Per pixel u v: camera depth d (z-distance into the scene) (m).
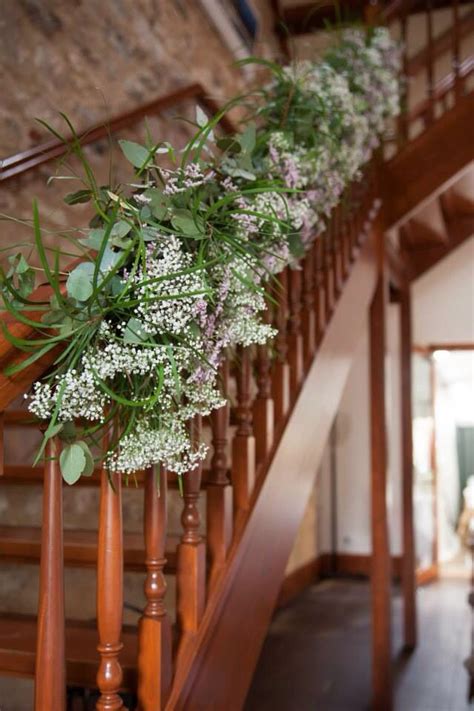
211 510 1.64
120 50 3.68
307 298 2.42
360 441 6.93
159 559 1.32
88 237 1.11
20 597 1.83
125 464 1.11
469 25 6.15
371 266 3.54
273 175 1.60
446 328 6.54
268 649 4.58
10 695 1.73
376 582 3.76
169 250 1.13
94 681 1.35
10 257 1.06
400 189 3.81
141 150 1.24
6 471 2.06
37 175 2.84
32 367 1.02
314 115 1.97
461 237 5.59
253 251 1.39
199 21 4.70
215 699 1.52
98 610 1.19
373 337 3.81
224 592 1.60
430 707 3.64
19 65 2.85
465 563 7.55
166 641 1.32
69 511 2.08
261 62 1.91
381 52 2.93
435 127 3.77
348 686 3.90
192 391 1.19
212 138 1.50
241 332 1.27
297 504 2.14
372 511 3.82
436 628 5.14
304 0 5.98
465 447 9.08
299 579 6.29
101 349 1.09
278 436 2.03
